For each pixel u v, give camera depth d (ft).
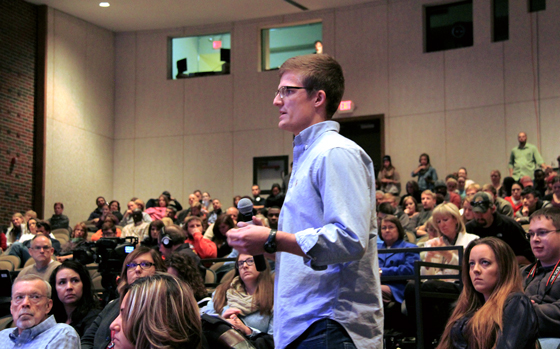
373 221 5.98
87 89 45.78
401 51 42.29
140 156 47.57
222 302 12.94
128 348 6.92
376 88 42.60
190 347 6.81
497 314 8.93
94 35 46.83
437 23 42.19
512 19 39.47
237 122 45.98
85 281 13.66
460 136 40.11
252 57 46.24
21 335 10.96
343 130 43.39
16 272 18.70
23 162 40.24
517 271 9.41
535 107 38.27
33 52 41.93
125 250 14.28
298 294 5.80
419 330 12.69
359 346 5.65
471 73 40.32
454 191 33.78
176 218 37.73
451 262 15.29
